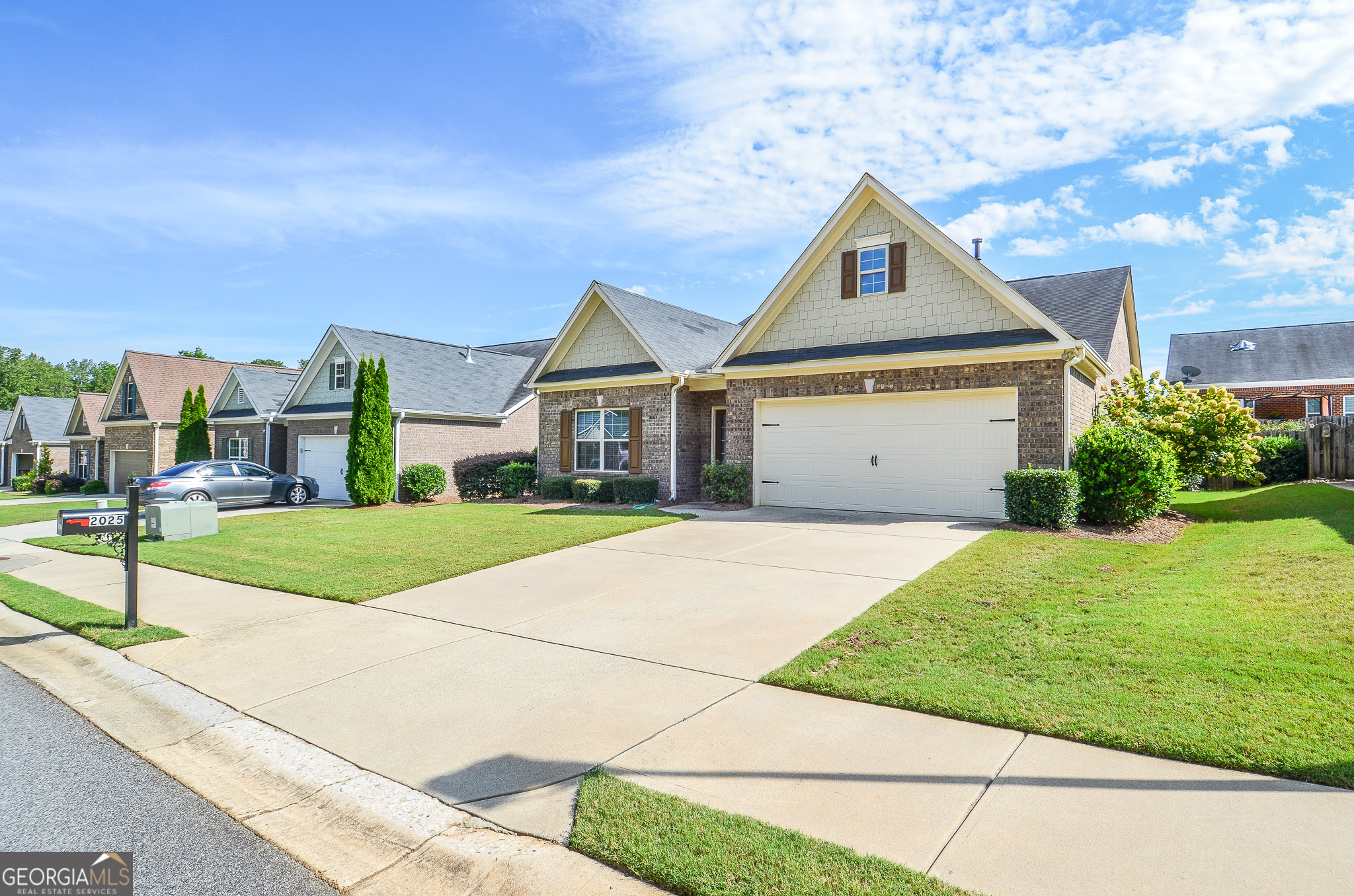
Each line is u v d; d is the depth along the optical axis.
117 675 5.95
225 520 16.83
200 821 3.67
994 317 13.12
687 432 18.28
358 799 3.76
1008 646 5.48
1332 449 16.03
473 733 4.50
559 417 20.44
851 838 3.11
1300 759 3.53
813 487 14.94
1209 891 2.65
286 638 6.82
